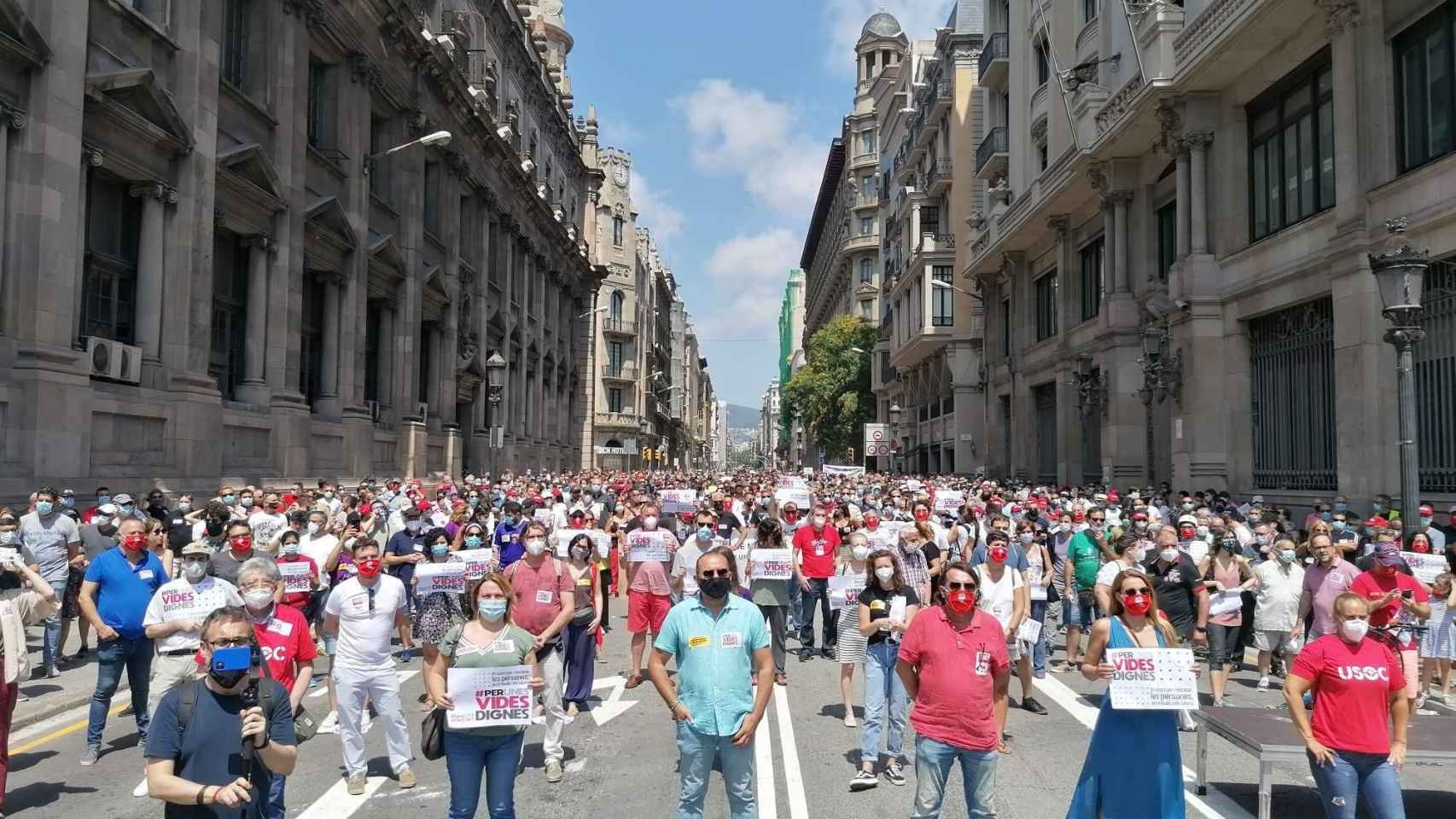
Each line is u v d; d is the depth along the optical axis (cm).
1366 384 1653
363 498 1952
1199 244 2233
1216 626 1022
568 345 6059
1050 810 715
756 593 1177
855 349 7050
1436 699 1066
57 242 1499
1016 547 1182
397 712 784
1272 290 1998
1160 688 546
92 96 1575
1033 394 3672
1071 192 2975
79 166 1551
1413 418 1176
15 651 656
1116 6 2688
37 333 1466
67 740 910
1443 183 1509
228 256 2133
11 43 1402
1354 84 1702
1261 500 1828
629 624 1164
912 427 6066
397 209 3078
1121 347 2645
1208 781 791
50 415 1463
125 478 1639
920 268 5072
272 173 2158
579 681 996
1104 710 578
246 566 672
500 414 4294
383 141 3038
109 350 1638
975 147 4822
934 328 4900
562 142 5778
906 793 761
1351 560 1241
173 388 1806
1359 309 1672
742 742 568
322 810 720
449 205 3538
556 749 805
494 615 602
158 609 773
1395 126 1659
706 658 579
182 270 1831
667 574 1175
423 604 710
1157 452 2608
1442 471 1552
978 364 4725
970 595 591
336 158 2597
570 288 6094
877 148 8219
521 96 4731
